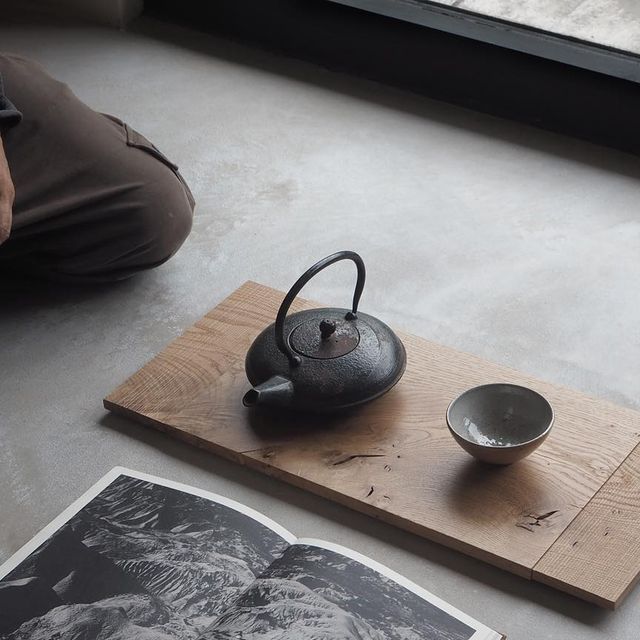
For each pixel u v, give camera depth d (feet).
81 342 6.34
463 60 8.68
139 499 5.12
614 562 4.74
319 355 5.33
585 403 5.59
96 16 10.05
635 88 7.98
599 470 5.17
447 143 8.39
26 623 4.54
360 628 4.47
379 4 8.95
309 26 9.32
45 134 6.26
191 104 8.91
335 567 4.73
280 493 5.28
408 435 5.40
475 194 7.77
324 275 6.93
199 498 5.12
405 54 8.95
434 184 7.89
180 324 6.49
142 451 5.54
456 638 4.45
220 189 7.84
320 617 4.51
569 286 6.81
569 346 6.31
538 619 4.67
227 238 7.31
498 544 4.84
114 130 6.57
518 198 7.72
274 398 5.23
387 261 7.07
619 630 4.62
